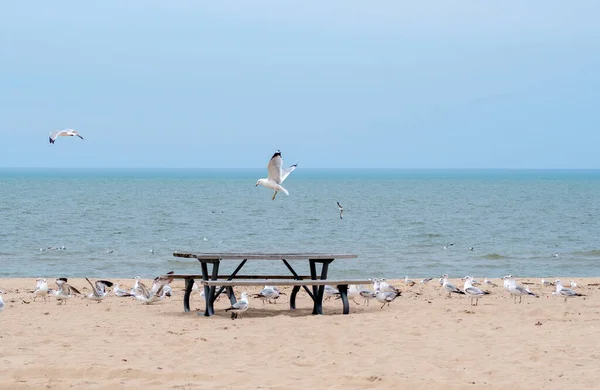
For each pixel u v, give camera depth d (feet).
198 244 155.02
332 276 105.50
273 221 221.46
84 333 47.80
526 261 127.75
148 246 148.77
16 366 38.40
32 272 108.27
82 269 112.27
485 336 46.93
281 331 48.70
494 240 166.50
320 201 354.13
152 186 581.94
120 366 38.60
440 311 58.54
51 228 186.19
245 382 36.24
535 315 56.34
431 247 150.00
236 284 53.36
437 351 42.60
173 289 78.07
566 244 159.22
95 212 250.57
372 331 48.73
